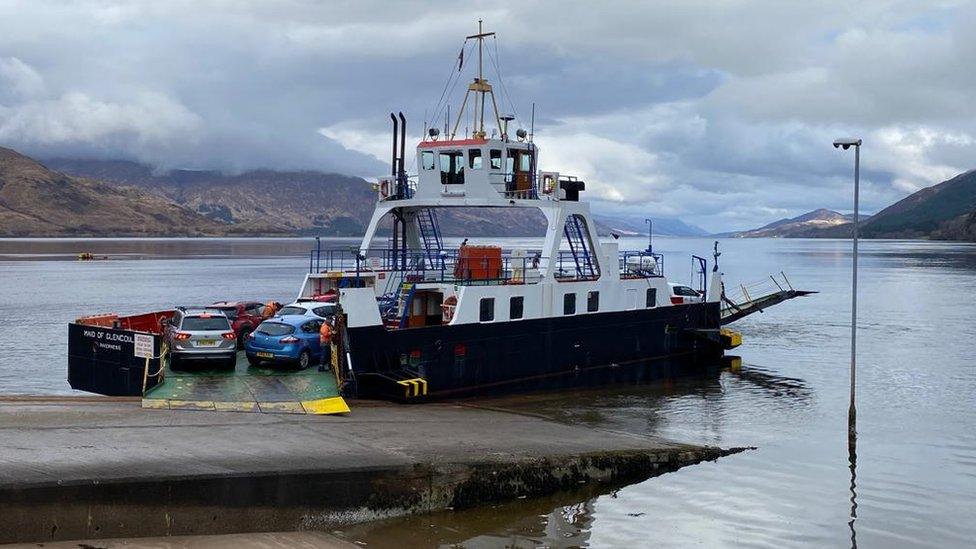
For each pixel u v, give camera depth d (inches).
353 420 927.7
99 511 631.2
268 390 1004.6
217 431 807.1
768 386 1496.1
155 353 1049.5
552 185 1381.6
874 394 1425.9
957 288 4035.4
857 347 2022.6
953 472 954.1
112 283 4094.5
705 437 1091.9
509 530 737.0
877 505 836.6
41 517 613.6
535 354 1321.4
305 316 1171.3
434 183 1401.3
